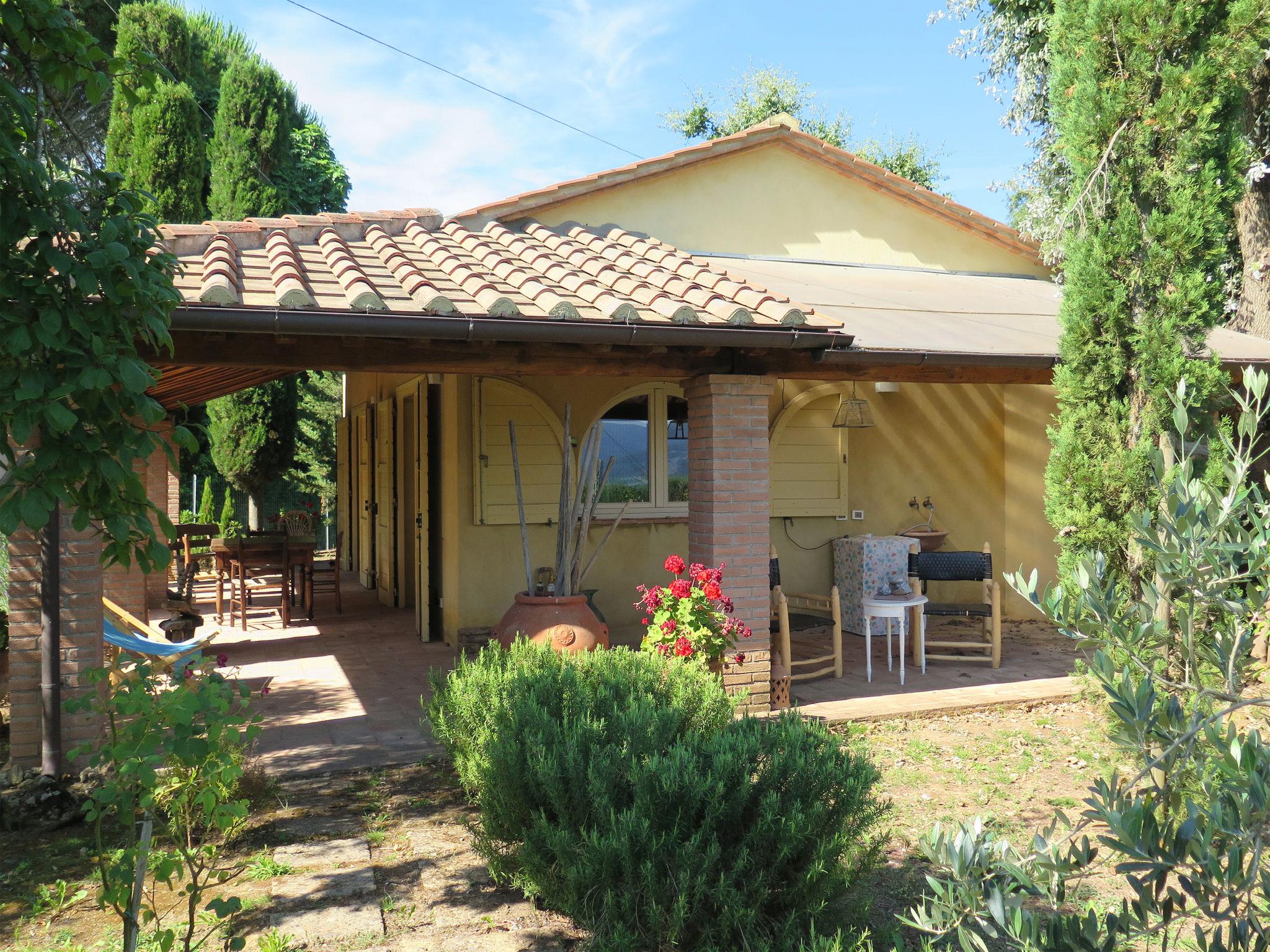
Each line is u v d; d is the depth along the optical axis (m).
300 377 29.75
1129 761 7.40
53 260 3.56
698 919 4.32
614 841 4.30
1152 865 2.35
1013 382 10.27
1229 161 8.39
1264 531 2.67
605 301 7.70
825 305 10.31
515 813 4.96
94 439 3.65
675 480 12.44
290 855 5.73
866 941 4.58
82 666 6.84
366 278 7.80
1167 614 4.70
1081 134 8.41
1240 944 2.34
